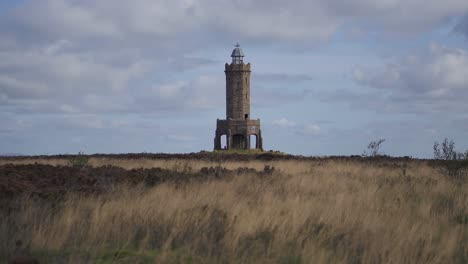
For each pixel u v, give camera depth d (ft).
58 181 234.99
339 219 172.76
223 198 205.57
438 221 179.83
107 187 225.97
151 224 163.94
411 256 133.49
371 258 133.69
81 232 150.41
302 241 146.30
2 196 195.31
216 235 153.99
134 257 134.31
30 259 124.57
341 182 269.44
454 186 263.29
